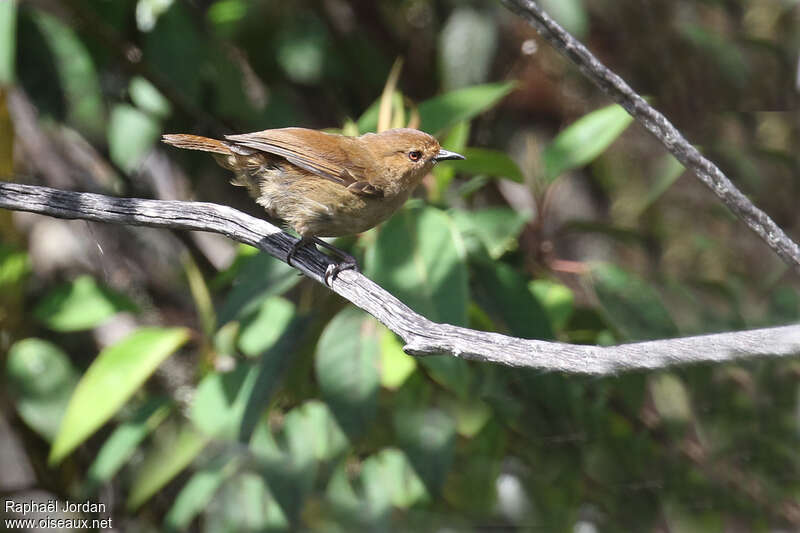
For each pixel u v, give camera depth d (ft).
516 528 33.01
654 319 32.01
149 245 39.63
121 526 36.32
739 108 44.68
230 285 39.24
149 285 39.22
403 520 32.48
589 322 34.53
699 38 40.91
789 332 18.08
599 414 32.60
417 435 31.07
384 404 32.40
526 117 42.78
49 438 32.83
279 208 28.71
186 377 36.50
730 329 36.52
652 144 44.21
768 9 46.14
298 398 31.94
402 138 28.55
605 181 44.01
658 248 42.83
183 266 39.04
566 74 42.47
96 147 39.17
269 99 39.60
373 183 27.73
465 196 35.76
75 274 37.88
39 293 37.52
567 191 42.83
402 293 26.78
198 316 38.91
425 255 27.25
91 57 36.96
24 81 34.58
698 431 35.06
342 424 28.76
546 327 29.76
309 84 40.81
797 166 44.21
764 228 20.43
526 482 33.09
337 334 29.50
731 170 44.29
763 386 34.19
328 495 31.42
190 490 30.32
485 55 39.78
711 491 33.88
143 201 25.50
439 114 31.14
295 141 27.91
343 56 41.60
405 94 42.80
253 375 30.35
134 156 37.42
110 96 37.68
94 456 36.52
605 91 20.22
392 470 31.76
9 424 36.17
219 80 38.83
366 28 42.57
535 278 33.47
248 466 31.24
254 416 28.55
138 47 37.73
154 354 31.14
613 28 44.21
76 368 35.78
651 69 44.57
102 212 25.32
